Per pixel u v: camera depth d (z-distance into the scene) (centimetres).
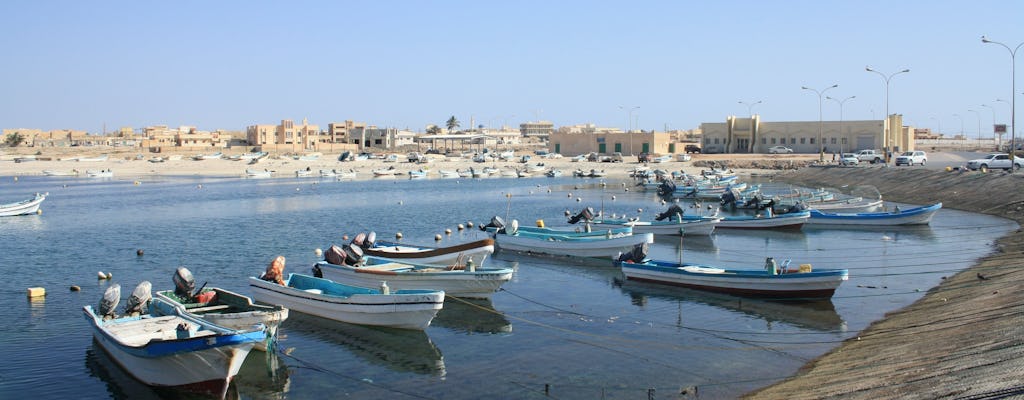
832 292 2900
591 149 17475
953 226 5219
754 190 7850
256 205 7738
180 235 5247
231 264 4019
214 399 2008
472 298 3047
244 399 2012
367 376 2178
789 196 6869
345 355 2370
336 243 4834
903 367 1898
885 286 3197
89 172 12875
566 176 12800
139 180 12206
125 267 3931
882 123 13812
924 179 7650
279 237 5141
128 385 2112
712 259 4112
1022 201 5591
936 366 1820
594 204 7681
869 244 4550
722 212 6819
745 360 2259
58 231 5516
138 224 5953
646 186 9706
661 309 2909
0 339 2519
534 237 4281
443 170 13450
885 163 10200
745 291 3053
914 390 1672
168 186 10862
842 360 2150
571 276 3588
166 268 3900
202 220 6253
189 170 14575
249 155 17550
